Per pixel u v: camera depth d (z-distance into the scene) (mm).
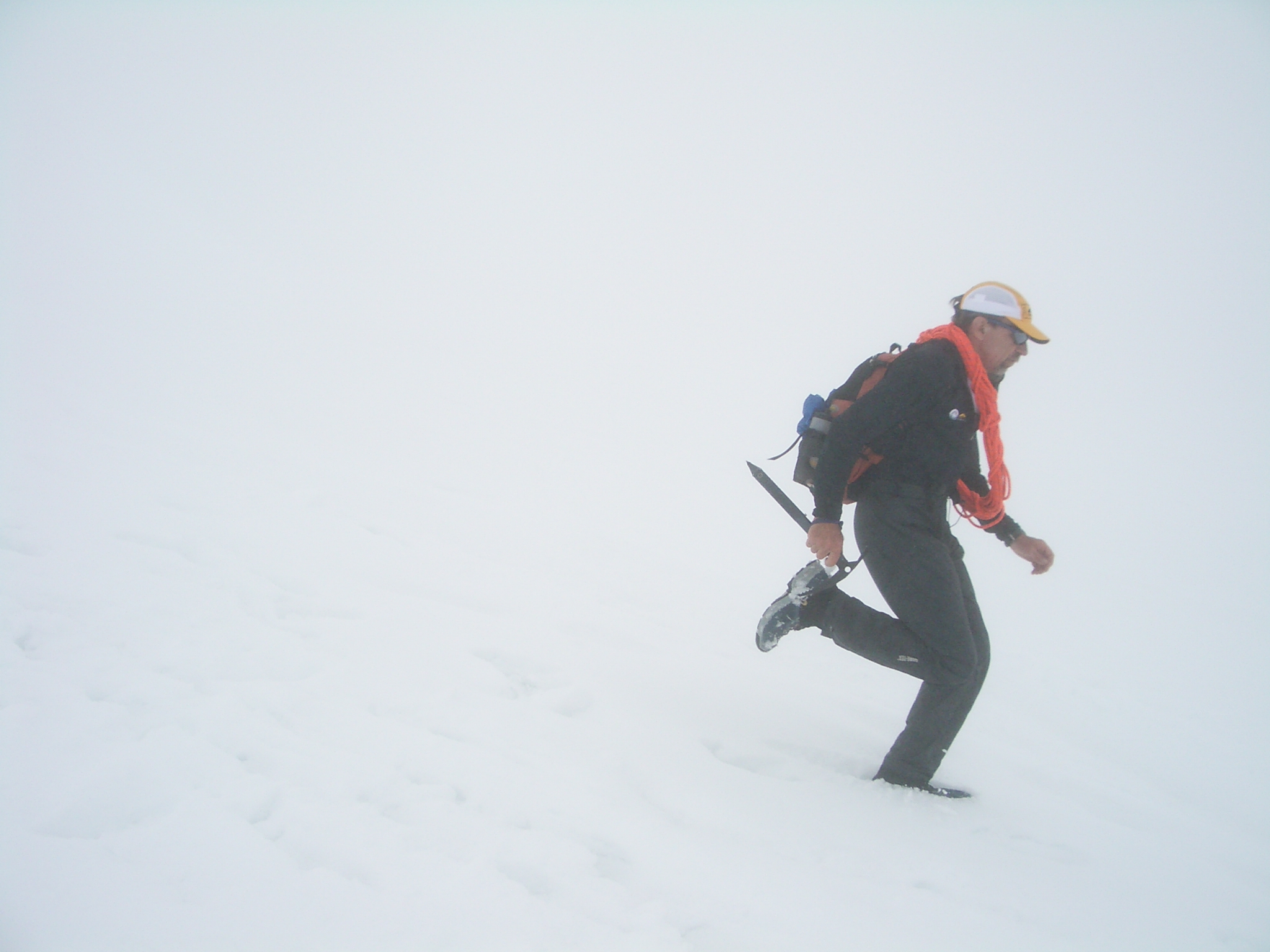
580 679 3348
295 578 3939
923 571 2738
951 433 2754
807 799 2674
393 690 2926
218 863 1917
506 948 1778
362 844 2062
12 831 1939
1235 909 2516
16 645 2840
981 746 3564
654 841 2279
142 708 2555
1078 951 2145
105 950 1632
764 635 2889
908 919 2145
